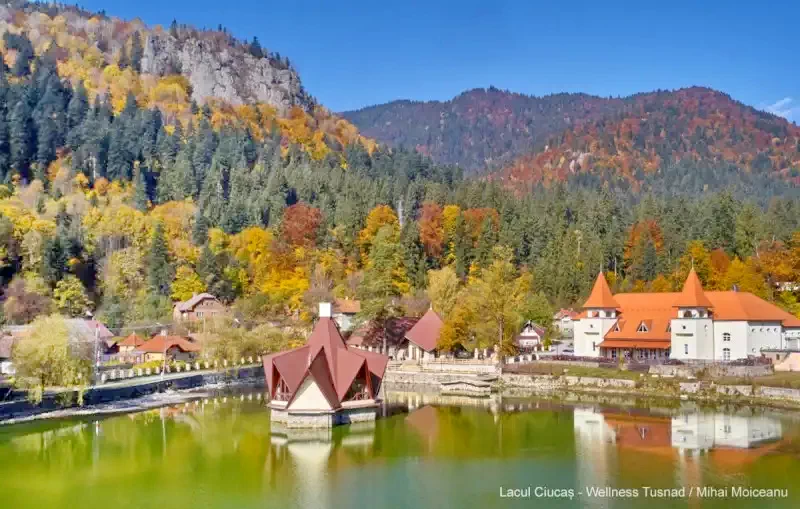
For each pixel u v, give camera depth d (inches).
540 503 2172.7
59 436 3078.2
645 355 4928.6
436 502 2196.1
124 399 4025.6
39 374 3427.7
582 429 3216.0
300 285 7229.3
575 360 4857.3
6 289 6619.1
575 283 7485.2
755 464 2554.1
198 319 6471.5
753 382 3909.9
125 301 7042.3
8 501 2212.1
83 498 2242.9
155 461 2674.7
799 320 4847.4
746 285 5836.6
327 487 2359.7
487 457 2726.4
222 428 3267.7
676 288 6574.8
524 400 4136.3
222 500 2226.9
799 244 6161.4
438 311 6220.5
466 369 4916.3
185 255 7751.0
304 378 3262.8
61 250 6934.1
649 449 2800.2
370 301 5506.9
